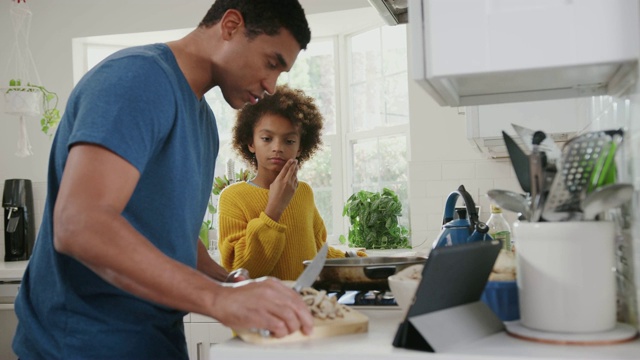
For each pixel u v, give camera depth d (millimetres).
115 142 1017
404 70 3846
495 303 992
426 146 3660
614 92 1050
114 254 949
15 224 3693
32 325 1208
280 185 1992
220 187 3848
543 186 880
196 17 4000
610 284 858
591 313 845
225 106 4312
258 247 1979
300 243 2170
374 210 3656
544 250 860
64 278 1167
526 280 881
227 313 889
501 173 3562
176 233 1209
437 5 882
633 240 887
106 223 962
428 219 3650
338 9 3787
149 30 4047
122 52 1169
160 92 1119
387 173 3988
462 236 1480
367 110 4109
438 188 3643
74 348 1168
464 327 864
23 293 1246
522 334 862
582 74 970
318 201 4238
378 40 4004
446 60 880
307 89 4270
